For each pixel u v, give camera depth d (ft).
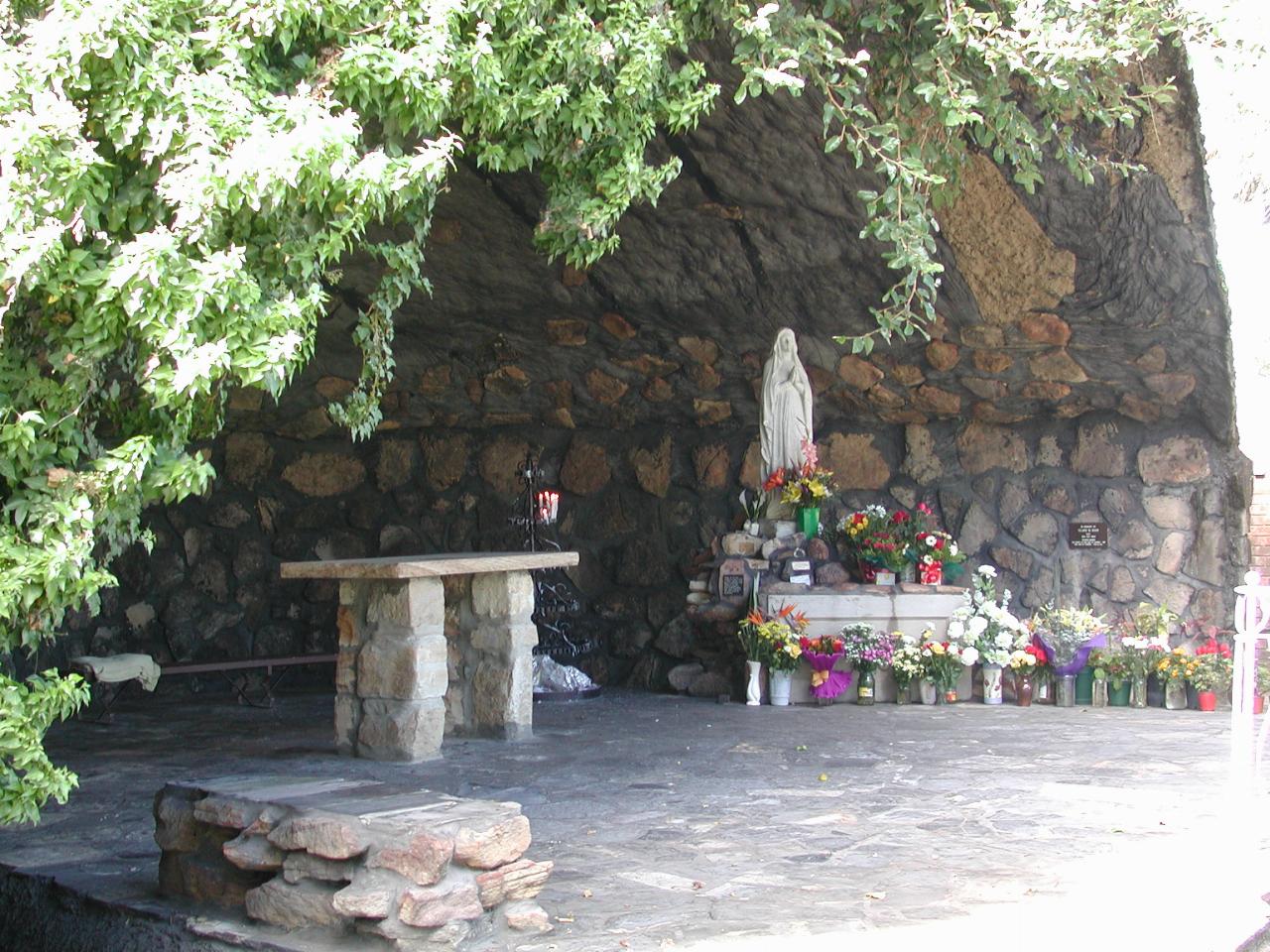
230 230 12.82
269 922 12.98
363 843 12.39
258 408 32.53
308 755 23.53
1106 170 24.00
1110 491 32.04
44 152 11.27
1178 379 29.86
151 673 28.27
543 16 15.81
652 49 15.58
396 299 16.84
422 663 22.72
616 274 29.25
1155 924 12.96
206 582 33.60
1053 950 12.30
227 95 12.23
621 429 34.76
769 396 31.07
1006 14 18.97
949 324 29.55
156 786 20.92
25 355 12.30
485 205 26.86
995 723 26.61
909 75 19.76
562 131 16.16
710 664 31.73
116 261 11.47
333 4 13.41
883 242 26.91
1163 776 20.84
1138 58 20.40
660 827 17.62
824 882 14.84
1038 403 31.81
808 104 22.97
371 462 34.99
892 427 33.55
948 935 12.77
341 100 13.80
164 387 11.74
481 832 12.62
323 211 13.16
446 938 12.19
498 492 35.06
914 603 29.78
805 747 23.84
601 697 31.01
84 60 11.90
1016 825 17.56
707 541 33.91
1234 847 14.23
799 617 29.50
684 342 31.53
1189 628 31.30
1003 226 26.13
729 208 26.91
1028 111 22.65
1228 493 31.12
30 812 11.82
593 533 34.76
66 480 11.79
